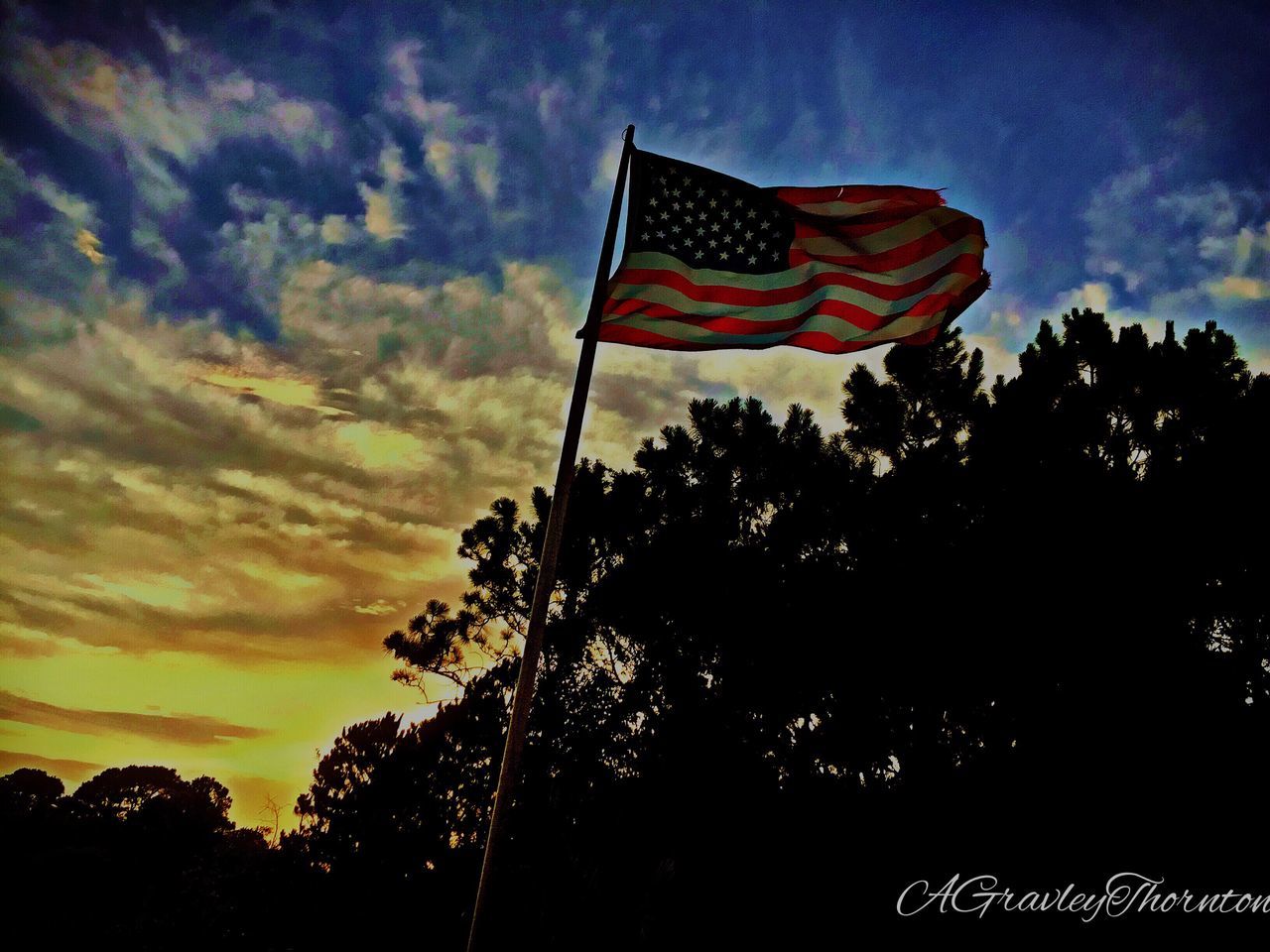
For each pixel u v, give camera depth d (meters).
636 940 9.14
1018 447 11.98
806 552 13.63
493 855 5.39
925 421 13.95
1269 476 10.05
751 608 12.77
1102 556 10.19
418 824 17.78
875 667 11.28
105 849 38.19
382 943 16.30
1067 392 12.14
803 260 7.65
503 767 5.59
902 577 11.55
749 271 7.56
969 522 11.99
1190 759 9.12
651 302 7.37
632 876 9.93
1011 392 12.49
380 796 18.16
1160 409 11.91
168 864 36.38
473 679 18.36
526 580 17.52
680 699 13.25
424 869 17.62
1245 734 9.14
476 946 5.16
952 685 10.80
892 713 11.44
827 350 7.60
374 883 17.31
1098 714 9.73
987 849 9.64
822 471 13.77
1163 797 9.04
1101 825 9.19
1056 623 10.16
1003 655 10.40
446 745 18.16
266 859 20.45
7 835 40.16
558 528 6.14
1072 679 10.07
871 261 7.77
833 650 11.64
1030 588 10.35
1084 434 11.86
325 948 16.83
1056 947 8.65
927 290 7.75
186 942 18.92
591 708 15.38
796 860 10.18
